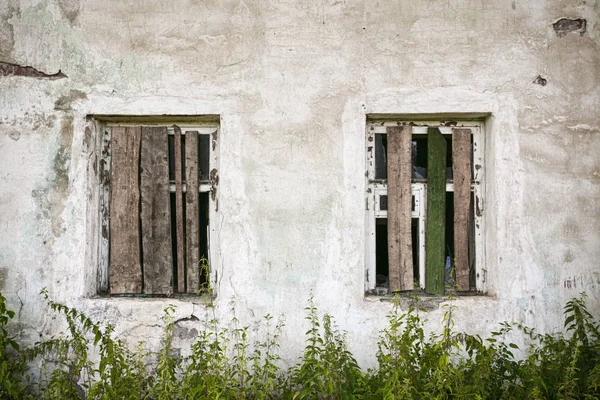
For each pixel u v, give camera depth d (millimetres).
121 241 4387
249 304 4230
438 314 4195
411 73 4277
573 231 4227
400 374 3488
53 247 4246
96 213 4406
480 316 4184
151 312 4207
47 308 4219
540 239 4219
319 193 4262
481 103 4254
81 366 3727
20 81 4293
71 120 4285
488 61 4270
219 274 4254
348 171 4266
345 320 4211
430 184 4391
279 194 4270
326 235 4250
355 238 4242
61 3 4312
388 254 4355
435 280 4352
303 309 4223
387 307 4199
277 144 4285
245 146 4285
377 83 4281
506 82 4262
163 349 3920
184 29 4309
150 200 4406
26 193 4262
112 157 4418
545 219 4230
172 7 4312
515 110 4254
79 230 4258
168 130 4480
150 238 4391
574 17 4277
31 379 4164
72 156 4273
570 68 4270
